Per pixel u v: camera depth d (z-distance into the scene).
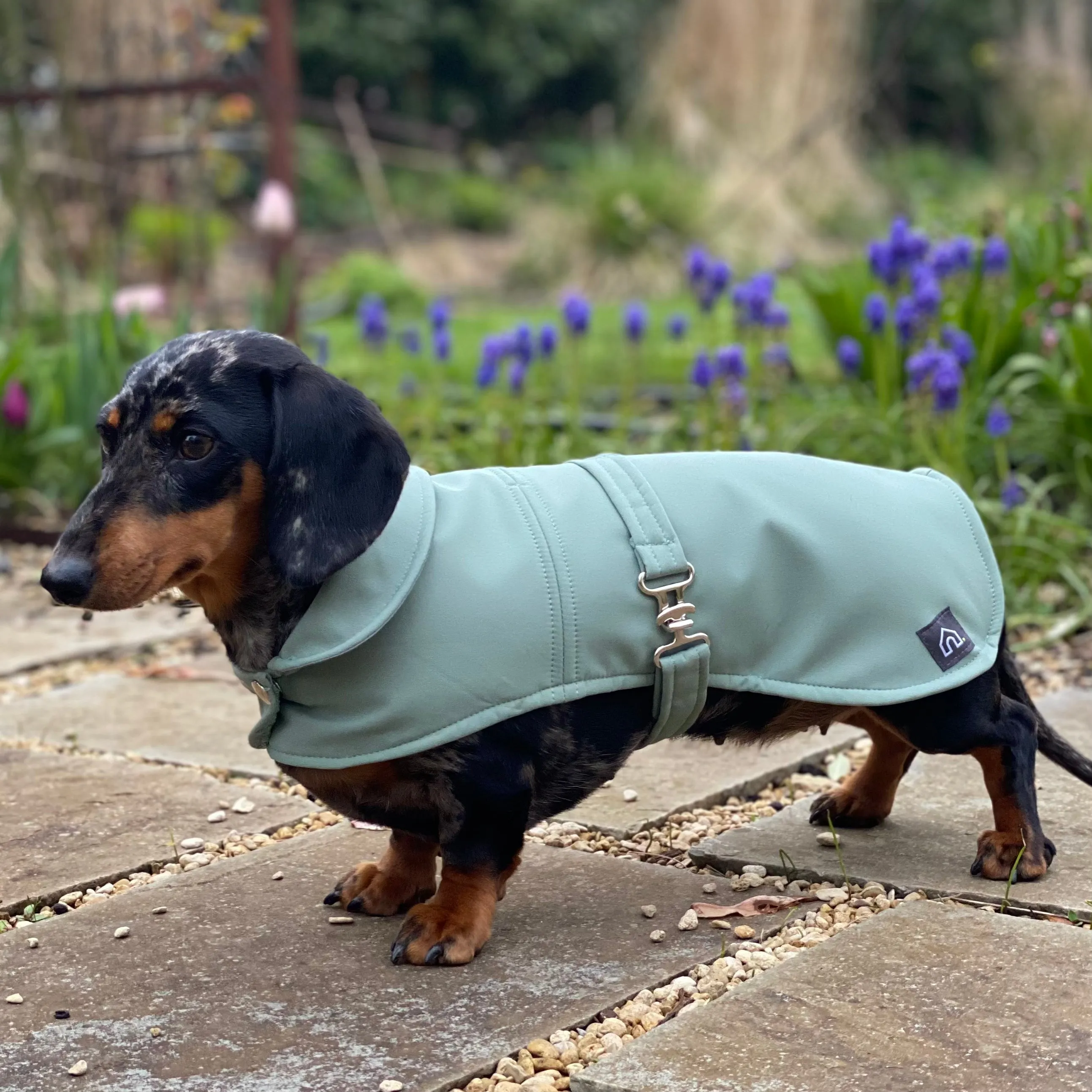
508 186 4.32
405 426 1.47
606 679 0.60
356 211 4.18
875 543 0.64
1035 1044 0.51
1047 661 1.05
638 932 0.63
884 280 1.36
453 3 4.98
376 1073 0.51
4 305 1.69
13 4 1.98
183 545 0.57
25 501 1.53
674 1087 0.49
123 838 0.76
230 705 0.99
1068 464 1.31
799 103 3.28
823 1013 0.54
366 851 0.73
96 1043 0.54
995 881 0.66
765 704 0.65
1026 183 3.22
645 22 5.21
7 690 1.06
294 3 4.70
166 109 2.30
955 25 4.82
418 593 0.59
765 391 1.41
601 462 0.64
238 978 0.59
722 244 2.88
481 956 0.60
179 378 0.57
